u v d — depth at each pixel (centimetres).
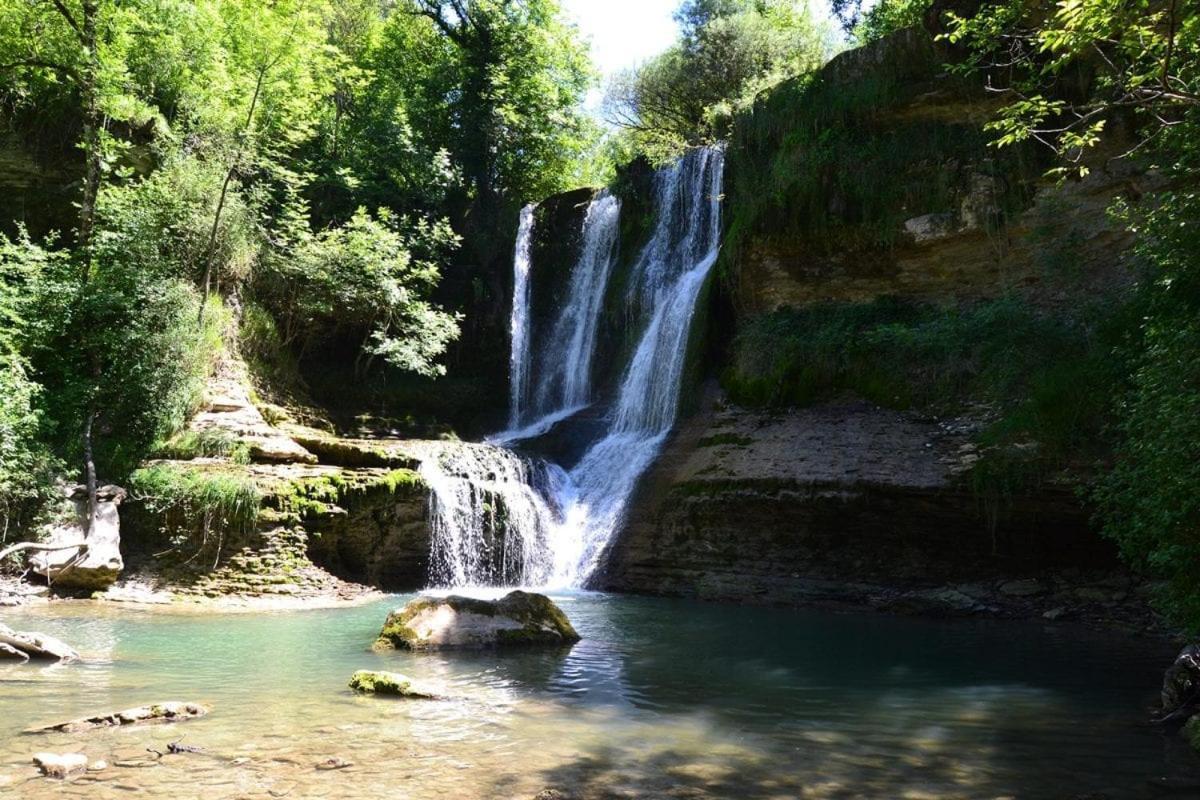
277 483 1461
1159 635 1061
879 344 1684
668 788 499
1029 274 1605
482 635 971
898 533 1401
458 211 2803
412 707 679
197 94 2094
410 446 1728
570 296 2559
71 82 1919
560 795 481
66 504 1350
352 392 2191
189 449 1543
